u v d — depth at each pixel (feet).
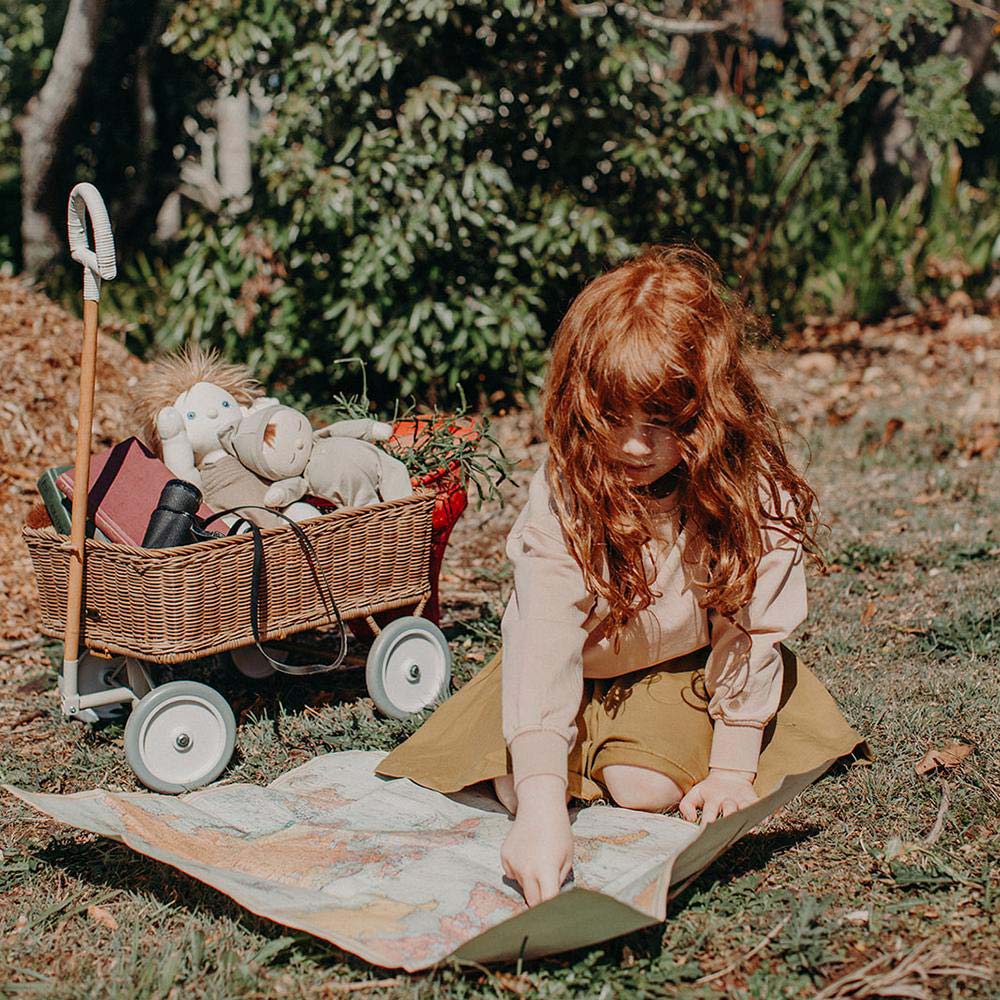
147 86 34.35
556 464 8.07
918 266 33.24
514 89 24.86
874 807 8.90
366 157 23.72
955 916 7.46
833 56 28.04
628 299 7.67
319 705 12.01
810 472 20.53
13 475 18.39
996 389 24.70
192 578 9.88
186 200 40.60
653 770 8.61
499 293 25.05
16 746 11.25
